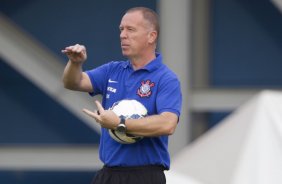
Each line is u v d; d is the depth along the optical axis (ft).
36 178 121.49
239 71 115.14
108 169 43.24
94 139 119.44
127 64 43.70
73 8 117.39
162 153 43.24
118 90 43.32
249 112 57.77
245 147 53.52
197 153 56.34
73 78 43.98
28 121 120.06
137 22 42.57
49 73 104.68
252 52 114.93
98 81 44.57
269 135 54.29
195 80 115.24
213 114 114.62
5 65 119.55
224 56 115.34
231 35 115.03
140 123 40.93
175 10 99.35
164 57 99.76
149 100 42.34
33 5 117.50
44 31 117.29
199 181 52.70
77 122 119.34
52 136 119.75
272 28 114.32
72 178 121.19
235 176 51.34
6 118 120.16
